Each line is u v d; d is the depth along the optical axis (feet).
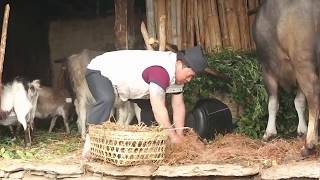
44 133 28.53
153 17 27.32
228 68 24.80
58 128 30.68
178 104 20.06
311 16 19.22
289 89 22.20
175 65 19.02
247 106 24.89
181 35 27.50
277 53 20.92
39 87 27.09
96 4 36.58
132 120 27.50
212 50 26.89
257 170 18.34
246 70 24.72
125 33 26.50
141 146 18.54
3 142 25.32
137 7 33.68
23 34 36.01
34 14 36.24
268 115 23.57
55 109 28.86
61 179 19.56
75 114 31.60
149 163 18.80
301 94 22.03
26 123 24.70
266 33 21.06
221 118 22.90
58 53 34.81
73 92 28.48
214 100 23.36
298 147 19.90
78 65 27.14
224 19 27.45
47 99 28.58
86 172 19.43
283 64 21.01
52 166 19.71
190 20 27.63
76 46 34.71
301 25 19.26
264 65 21.86
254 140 21.98
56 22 34.86
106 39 34.45
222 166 18.47
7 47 35.63
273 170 18.33
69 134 28.22
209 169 18.40
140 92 19.42
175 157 19.22
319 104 19.40
